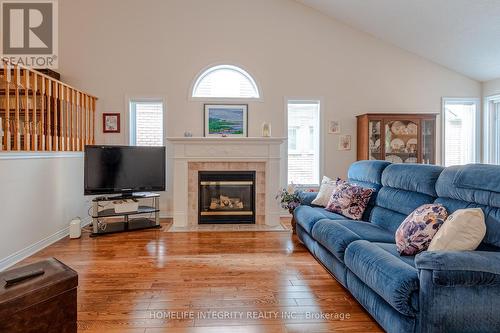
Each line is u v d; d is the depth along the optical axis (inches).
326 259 108.5
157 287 100.9
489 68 195.5
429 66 210.4
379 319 74.1
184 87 201.0
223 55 202.2
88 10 196.5
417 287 63.5
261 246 144.4
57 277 65.2
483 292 60.2
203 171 185.8
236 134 203.0
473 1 147.3
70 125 171.0
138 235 162.9
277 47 204.5
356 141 209.0
